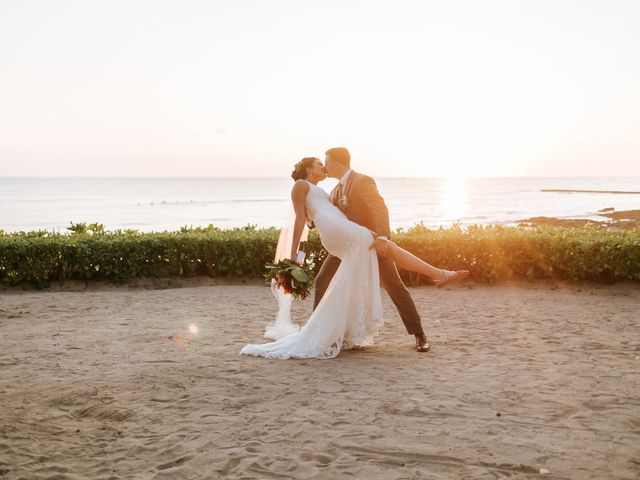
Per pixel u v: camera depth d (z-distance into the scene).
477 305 9.20
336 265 6.45
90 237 11.91
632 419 4.20
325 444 3.83
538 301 9.52
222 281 11.83
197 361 5.92
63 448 3.84
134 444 3.88
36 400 4.75
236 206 85.56
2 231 12.72
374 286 6.23
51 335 7.15
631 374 5.35
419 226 12.77
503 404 4.55
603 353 6.14
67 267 11.64
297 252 6.56
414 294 10.32
